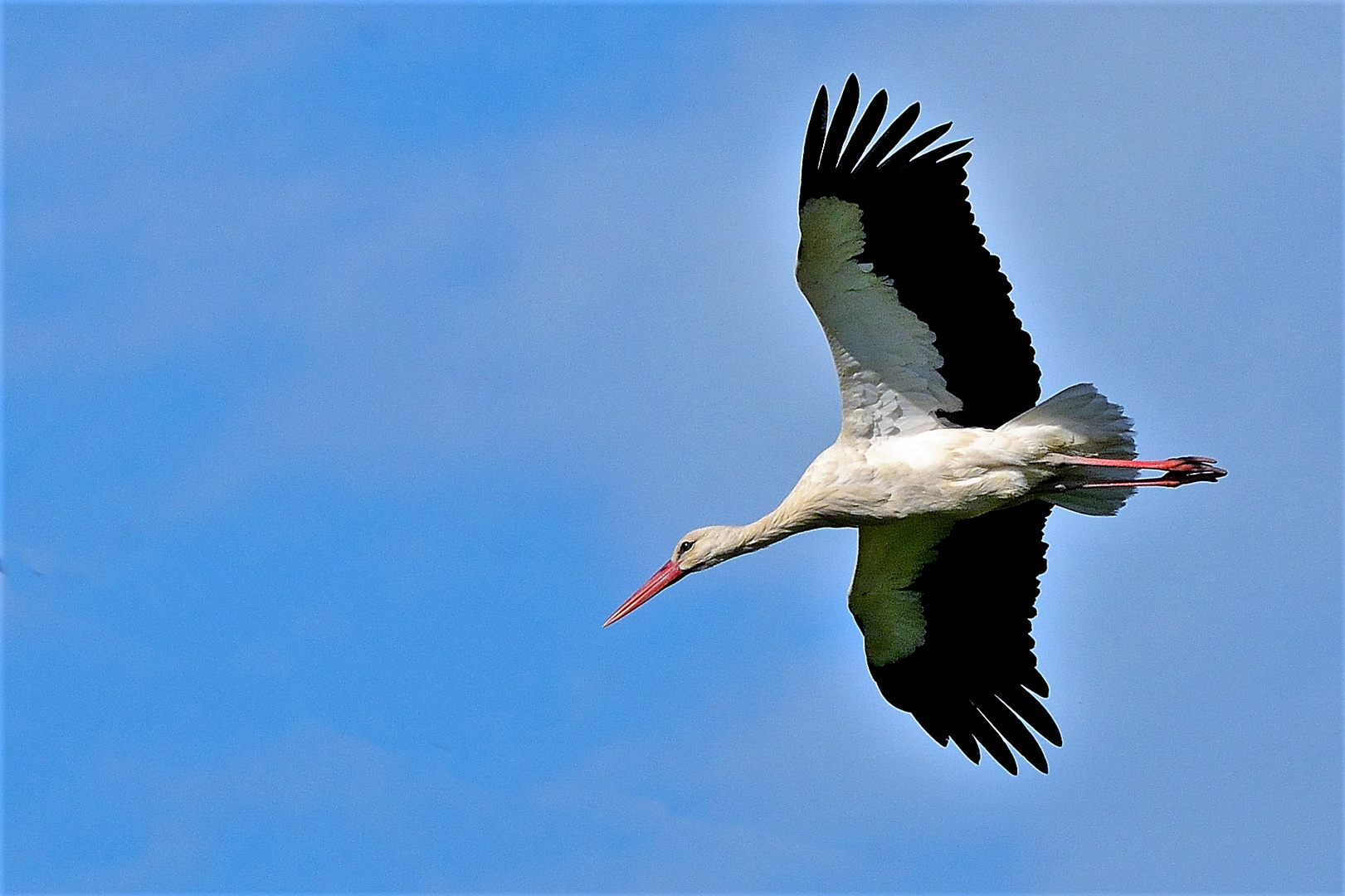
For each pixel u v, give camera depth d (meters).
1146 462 14.21
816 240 14.18
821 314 14.61
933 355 14.72
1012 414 14.91
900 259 14.28
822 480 15.21
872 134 13.86
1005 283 14.38
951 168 14.10
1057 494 14.91
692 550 16.38
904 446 14.88
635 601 16.38
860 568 16.47
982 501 14.65
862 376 14.91
